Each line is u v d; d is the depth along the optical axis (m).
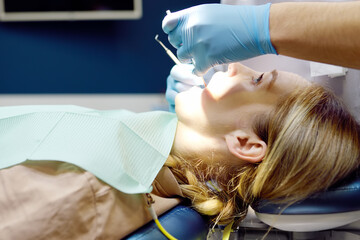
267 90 1.03
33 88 3.62
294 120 0.97
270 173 0.95
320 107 0.99
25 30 3.53
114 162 0.87
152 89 3.58
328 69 1.39
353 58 0.88
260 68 1.54
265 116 1.01
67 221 0.79
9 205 0.81
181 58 1.11
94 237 0.82
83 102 3.55
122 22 3.49
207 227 1.05
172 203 0.99
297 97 1.00
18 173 0.85
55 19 3.45
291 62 1.50
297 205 0.94
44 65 3.59
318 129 0.95
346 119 1.00
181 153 1.06
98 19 3.47
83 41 3.54
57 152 0.86
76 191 0.81
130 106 3.53
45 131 0.92
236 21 0.99
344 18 0.85
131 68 3.57
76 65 3.58
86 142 0.89
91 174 0.84
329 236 1.15
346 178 0.95
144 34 3.51
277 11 0.96
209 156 1.04
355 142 0.98
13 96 3.59
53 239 0.78
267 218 1.00
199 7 1.05
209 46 1.02
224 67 1.51
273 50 0.98
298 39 0.91
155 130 1.03
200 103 1.05
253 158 1.00
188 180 1.03
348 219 0.95
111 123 0.95
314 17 0.89
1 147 0.91
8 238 0.76
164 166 1.01
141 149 0.96
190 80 1.29
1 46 3.55
